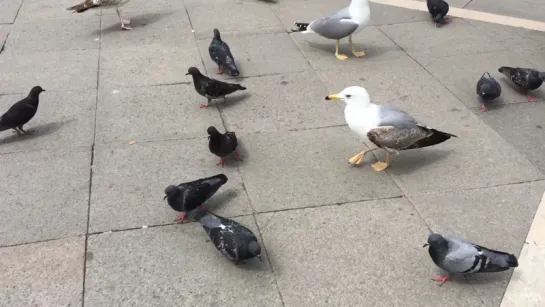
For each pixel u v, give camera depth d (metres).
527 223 2.34
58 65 3.70
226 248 2.10
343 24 3.58
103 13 4.53
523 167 2.68
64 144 2.89
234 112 3.17
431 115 3.12
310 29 3.77
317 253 2.22
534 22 4.29
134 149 2.85
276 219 2.39
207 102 3.27
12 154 2.81
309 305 2.01
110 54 3.84
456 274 2.11
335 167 2.71
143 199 2.51
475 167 2.69
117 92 3.38
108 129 3.02
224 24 4.31
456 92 3.35
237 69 3.49
